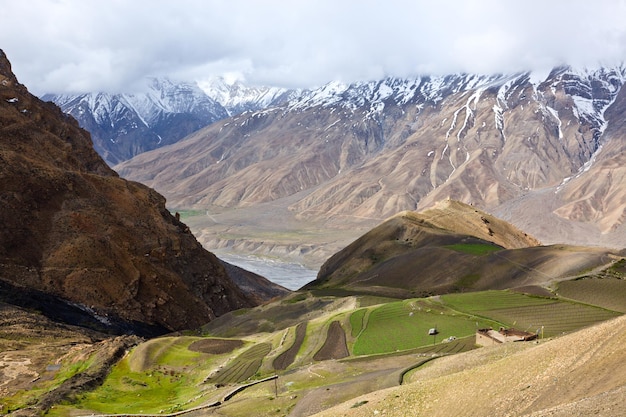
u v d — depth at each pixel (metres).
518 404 30.84
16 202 116.06
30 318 94.56
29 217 116.69
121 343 84.50
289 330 86.38
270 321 108.31
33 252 113.19
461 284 127.75
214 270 150.38
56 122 157.38
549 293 95.12
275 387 58.16
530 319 78.56
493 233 191.38
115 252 121.12
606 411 23.92
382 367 59.38
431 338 72.25
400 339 73.19
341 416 39.88
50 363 77.88
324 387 54.03
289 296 128.75
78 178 131.88
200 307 130.62
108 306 112.88
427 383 41.69
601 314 80.25
